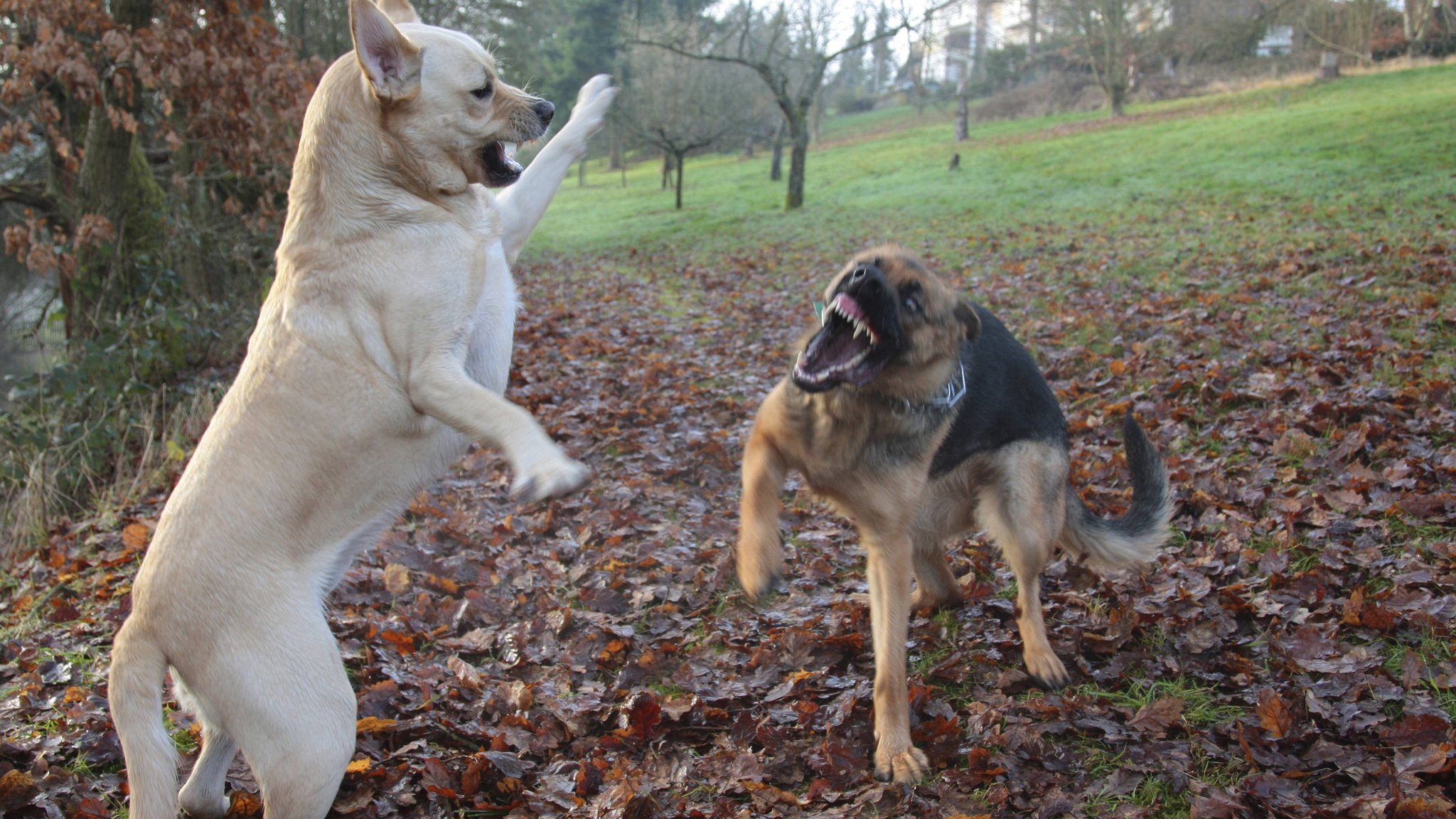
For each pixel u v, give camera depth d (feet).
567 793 10.51
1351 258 34.42
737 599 15.01
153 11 32.40
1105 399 22.20
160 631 8.53
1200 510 16.03
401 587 15.49
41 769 10.93
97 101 28.53
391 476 9.68
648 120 137.49
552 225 113.19
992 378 12.73
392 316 9.33
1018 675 12.31
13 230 29.68
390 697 12.22
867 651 13.19
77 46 27.84
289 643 8.65
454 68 9.55
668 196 131.03
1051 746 10.83
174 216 35.55
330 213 9.53
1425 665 11.12
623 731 11.52
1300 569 13.66
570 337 36.52
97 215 30.27
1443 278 28.68
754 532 11.19
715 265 63.16
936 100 177.37
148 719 8.47
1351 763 9.85
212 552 8.59
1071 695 11.71
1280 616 12.58
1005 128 145.28
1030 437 12.85
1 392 28.53
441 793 10.46
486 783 10.80
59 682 13.39
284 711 8.49
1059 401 22.71
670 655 13.34
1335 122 82.69
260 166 36.96
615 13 157.58
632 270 66.08
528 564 16.43
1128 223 56.03
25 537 21.80
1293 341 24.07
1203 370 22.36
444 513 18.62
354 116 9.48
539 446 8.41
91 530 21.02
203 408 27.78
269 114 34.63
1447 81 99.19
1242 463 17.48
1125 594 13.91
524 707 12.17
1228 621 12.64
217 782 9.82
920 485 11.08
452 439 10.05
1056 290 36.06
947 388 11.23
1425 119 75.00
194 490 8.93
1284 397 20.16
